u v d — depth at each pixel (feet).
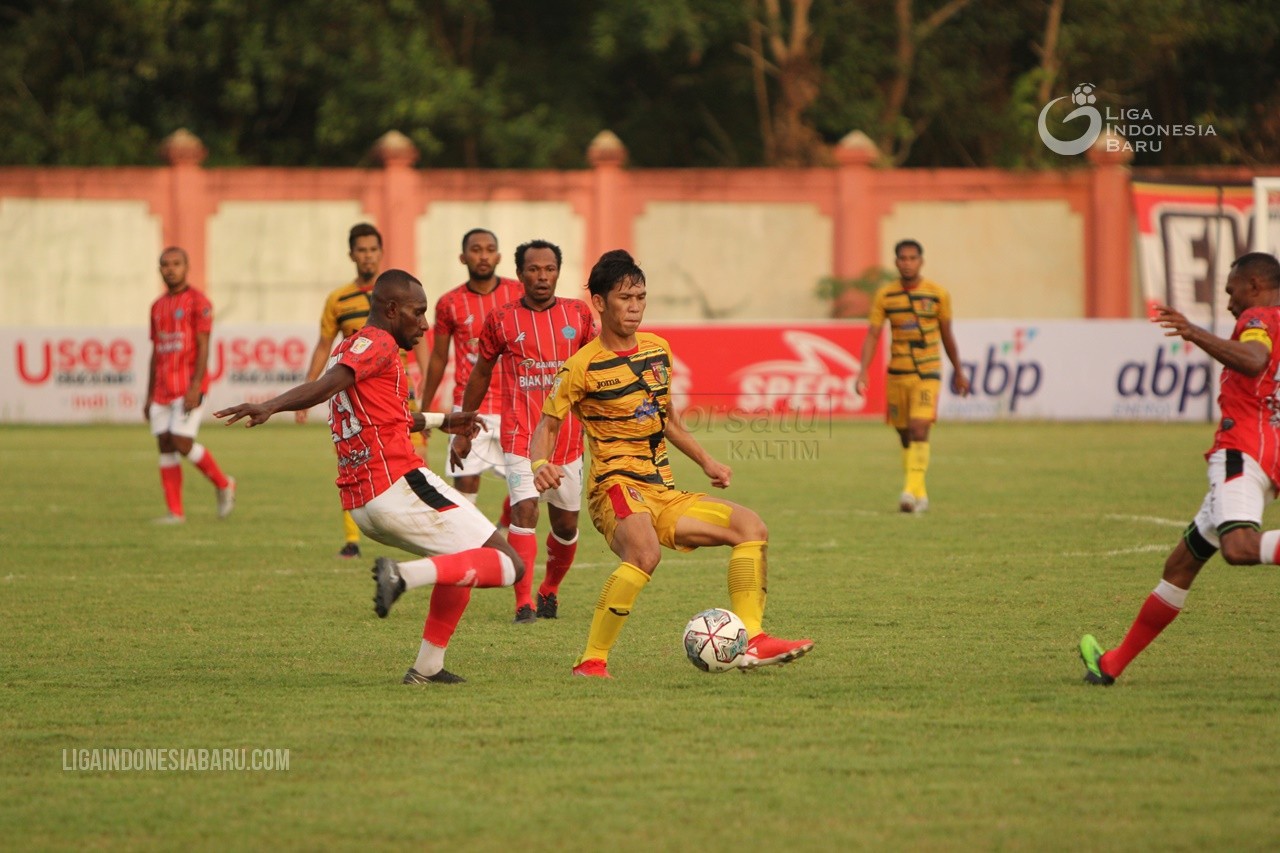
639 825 49.80
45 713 65.67
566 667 75.61
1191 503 148.87
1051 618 87.86
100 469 192.44
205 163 382.22
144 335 258.57
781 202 324.60
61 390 258.16
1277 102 357.41
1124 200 318.24
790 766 56.39
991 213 322.14
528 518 90.79
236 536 131.34
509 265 323.16
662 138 414.82
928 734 60.85
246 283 320.50
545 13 413.80
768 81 404.98
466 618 91.56
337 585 104.32
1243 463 64.64
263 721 63.87
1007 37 388.57
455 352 105.60
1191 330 63.57
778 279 325.83
